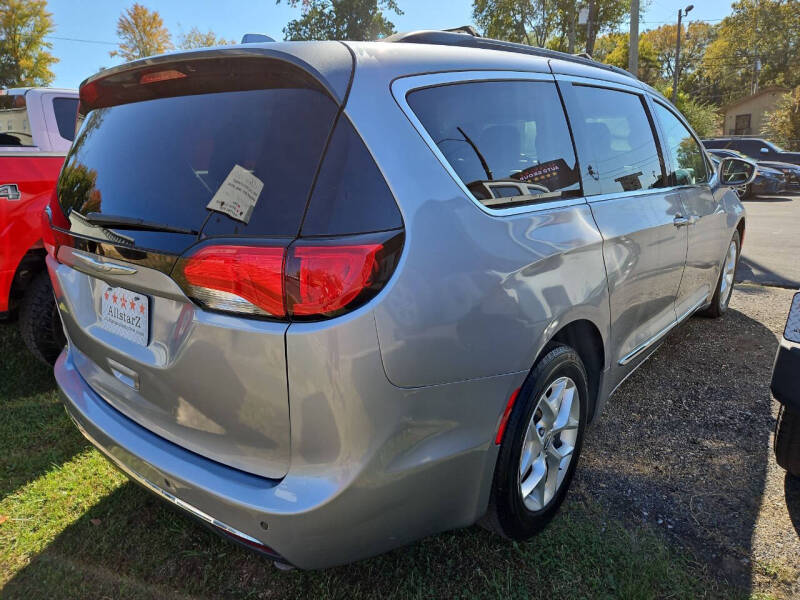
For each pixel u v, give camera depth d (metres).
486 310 1.65
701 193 3.55
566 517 2.25
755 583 1.92
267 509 1.44
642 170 2.88
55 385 3.46
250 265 1.40
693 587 1.91
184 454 1.65
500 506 1.89
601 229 2.26
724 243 4.02
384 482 1.50
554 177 2.16
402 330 1.45
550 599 1.86
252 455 1.53
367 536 1.54
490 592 1.89
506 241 1.76
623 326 2.52
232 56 1.59
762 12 51.12
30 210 3.27
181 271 1.52
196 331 1.52
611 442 2.79
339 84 1.50
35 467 2.60
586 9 25.69
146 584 1.96
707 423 2.96
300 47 1.57
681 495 2.38
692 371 3.58
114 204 1.79
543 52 2.46
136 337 1.76
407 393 1.50
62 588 1.94
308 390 1.40
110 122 2.01
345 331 1.38
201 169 1.62
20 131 4.18
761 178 14.61
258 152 1.54
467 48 2.03
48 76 41.25
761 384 3.38
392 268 1.44
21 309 3.31
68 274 2.13
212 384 1.53
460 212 1.65
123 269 1.69
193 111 1.72
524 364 1.80
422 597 1.87
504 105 2.01
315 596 1.89
